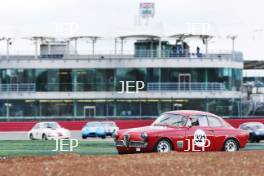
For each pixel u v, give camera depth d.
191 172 79.81
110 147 142.25
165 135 104.62
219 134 109.31
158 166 83.56
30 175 77.69
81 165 84.50
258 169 82.50
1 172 79.19
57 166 83.81
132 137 104.44
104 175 77.56
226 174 79.00
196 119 108.56
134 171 80.06
